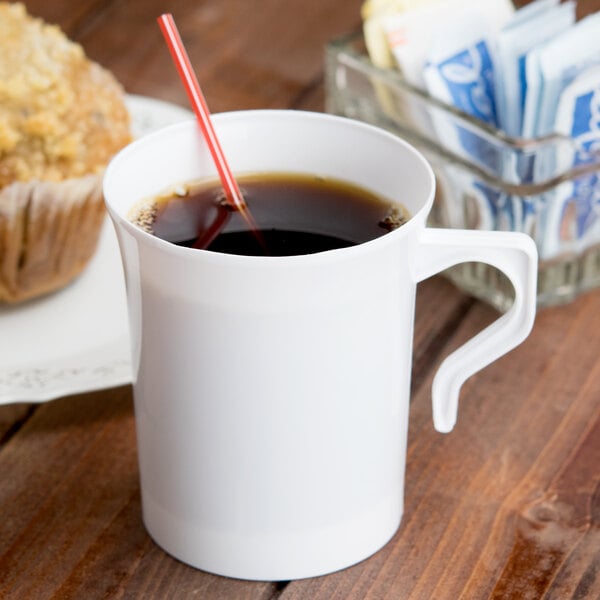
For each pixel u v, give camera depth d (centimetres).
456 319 69
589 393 65
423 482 61
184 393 55
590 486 61
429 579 58
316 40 85
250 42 84
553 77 68
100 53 83
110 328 67
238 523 56
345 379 54
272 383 54
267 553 57
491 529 59
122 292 69
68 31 85
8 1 86
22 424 63
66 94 67
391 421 56
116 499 60
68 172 67
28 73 67
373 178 57
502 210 70
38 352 66
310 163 58
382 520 58
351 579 58
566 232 70
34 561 58
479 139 69
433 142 72
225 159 57
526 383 65
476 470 62
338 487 56
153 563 58
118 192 56
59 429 63
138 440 58
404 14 72
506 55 69
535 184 69
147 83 81
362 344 54
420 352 67
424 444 63
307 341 53
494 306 69
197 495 56
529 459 62
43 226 67
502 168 69
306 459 55
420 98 71
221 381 54
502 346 56
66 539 59
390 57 73
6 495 60
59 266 68
